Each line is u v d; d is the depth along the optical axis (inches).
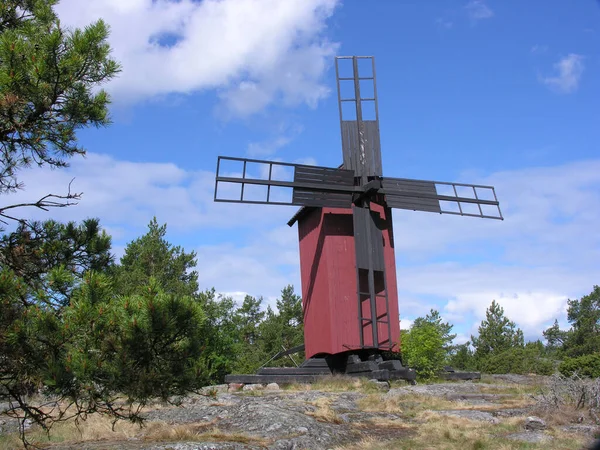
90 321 290.7
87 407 304.3
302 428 487.2
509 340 2281.0
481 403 657.6
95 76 347.6
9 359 284.4
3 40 314.7
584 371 973.8
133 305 307.6
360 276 957.8
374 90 1015.0
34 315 285.3
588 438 450.6
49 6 387.5
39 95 324.2
